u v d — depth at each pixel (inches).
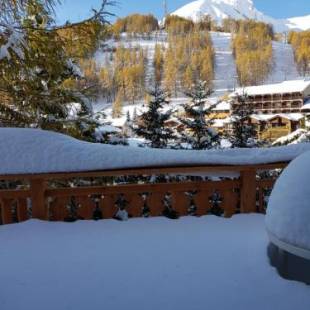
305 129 418.9
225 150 164.7
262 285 107.0
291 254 109.1
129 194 165.5
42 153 151.2
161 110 356.2
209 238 140.0
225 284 107.9
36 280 112.2
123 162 149.7
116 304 99.5
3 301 101.6
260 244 133.0
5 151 151.5
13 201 175.2
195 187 164.7
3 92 246.5
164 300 100.9
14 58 230.1
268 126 419.5
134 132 354.3
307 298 100.2
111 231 148.6
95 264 121.3
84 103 266.5
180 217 163.3
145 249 131.7
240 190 165.8
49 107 255.9
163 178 257.6
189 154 155.4
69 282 110.7
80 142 162.4
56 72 249.8
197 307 97.5
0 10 231.0
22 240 140.6
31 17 238.5
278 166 158.2
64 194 159.8
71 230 149.6
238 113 362.9
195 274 113.9
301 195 109.6
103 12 247.4
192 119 346.9
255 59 3412.9
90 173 150.3
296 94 1520.7
